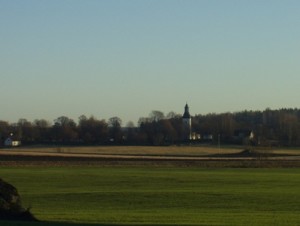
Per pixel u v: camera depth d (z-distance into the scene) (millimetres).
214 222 57000
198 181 122250
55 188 106688
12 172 142875
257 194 94375
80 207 77750
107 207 77812
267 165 181375
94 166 170000
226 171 154000
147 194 93688
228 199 87250
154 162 189500
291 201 84875
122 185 113250
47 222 50562
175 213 68250
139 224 54250
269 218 61781
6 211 51125
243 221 58344
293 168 170250
